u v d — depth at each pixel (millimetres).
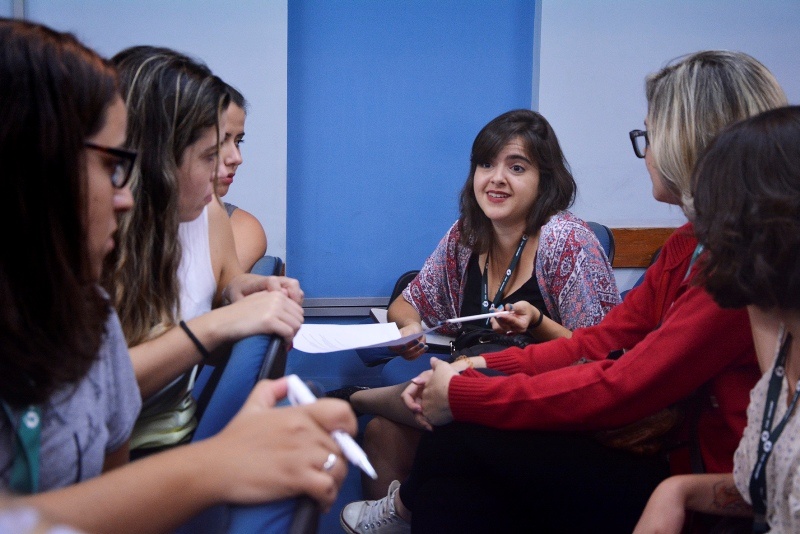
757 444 984
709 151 994
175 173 1284
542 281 2201
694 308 1283
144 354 1151
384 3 3316
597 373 1397
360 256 3475
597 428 1422
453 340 2311
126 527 648
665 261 1611
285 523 689
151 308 1283
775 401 978
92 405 776
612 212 3412
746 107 1327
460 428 1525
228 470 691
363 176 3420
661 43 3320
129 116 1240
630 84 3334
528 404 1436
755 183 917
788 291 891
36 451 680
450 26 3371
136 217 1250
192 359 1190
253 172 3176
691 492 1159
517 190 2219
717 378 1279
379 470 2129
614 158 3375
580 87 3318
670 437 1416
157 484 664
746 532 1149
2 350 644
